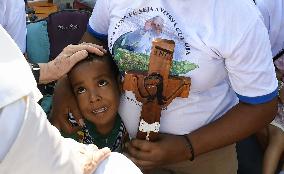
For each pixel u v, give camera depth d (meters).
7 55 0.69
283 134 2.35
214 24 1.38
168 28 1.42
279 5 2.15
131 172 0.92
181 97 1.47
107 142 1.66
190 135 1.53
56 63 1.55
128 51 1.48
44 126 0.71
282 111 2.35
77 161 0.81
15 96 0.67
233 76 1.46
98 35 1.80
